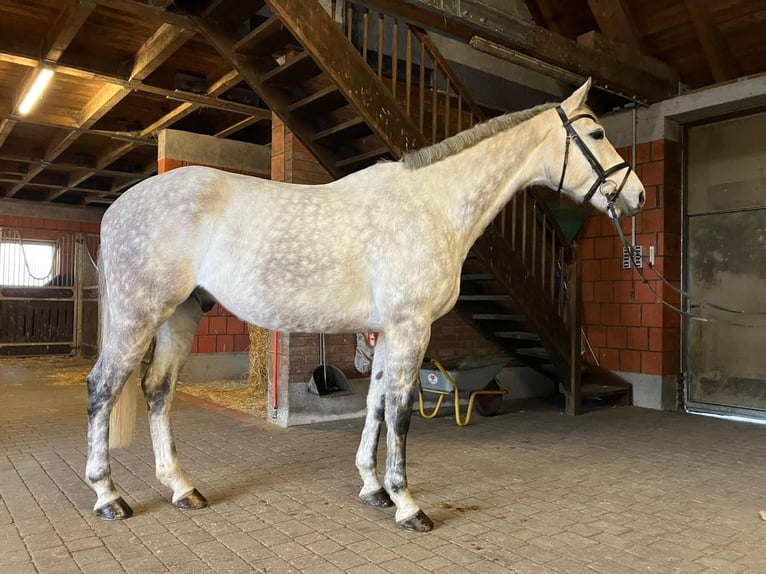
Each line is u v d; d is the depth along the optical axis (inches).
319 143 165.6
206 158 260.1
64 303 419.5
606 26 223.9
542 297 190.7
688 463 147.7
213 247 99.0
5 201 410.6
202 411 208.8
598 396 225.5
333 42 135.0
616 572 85.2
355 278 102.2
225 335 286.4
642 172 235.5
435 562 87.3
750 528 103.6
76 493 115.6
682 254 235.8
